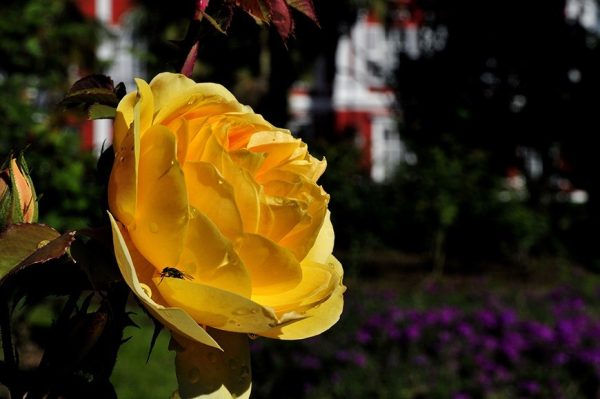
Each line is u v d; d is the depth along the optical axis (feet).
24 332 19.51
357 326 21.07
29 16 25.95
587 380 18.44
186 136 2.06
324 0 57.06
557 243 44.39
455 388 18.07
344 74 75.51
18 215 2.11
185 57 2.37
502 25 46.34
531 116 46.83
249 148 2.20
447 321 20.93
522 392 18.16
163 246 1.94
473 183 41.86
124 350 23.11
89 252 1.97
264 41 53.26
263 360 19.52
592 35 47.37
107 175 2.17
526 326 20.56
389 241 43.93
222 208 1.97
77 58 32.48
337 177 42.52
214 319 1.96
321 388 18.49
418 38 50.29
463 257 42.75
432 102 47.39
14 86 21.58
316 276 2.21
